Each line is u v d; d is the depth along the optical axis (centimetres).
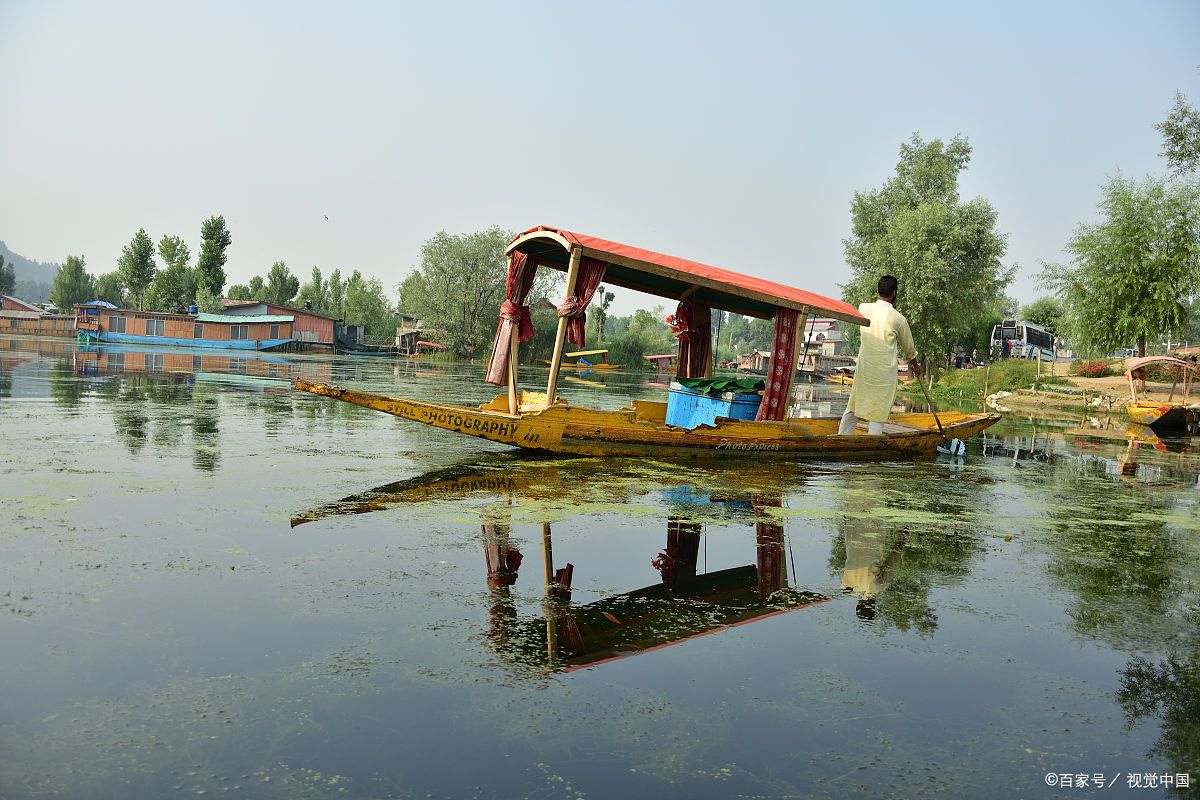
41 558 407
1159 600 432
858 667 320
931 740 261
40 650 296
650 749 246
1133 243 2619
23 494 551
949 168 4166
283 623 334
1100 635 371
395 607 359
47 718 247
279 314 5541
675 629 353
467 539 489
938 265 3672
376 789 216
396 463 781
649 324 8162
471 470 758
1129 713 288
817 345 6775
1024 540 572
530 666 304
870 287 3947
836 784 231
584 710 270
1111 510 717
